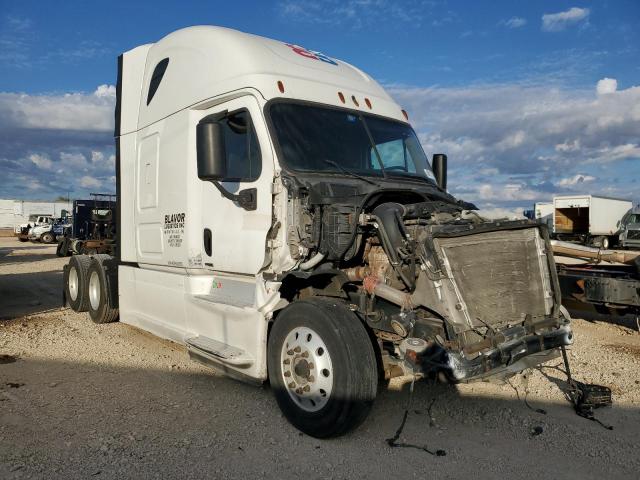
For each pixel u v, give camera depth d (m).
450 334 4.00
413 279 4.19
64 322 8.65
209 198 5.61
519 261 4.42
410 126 6.31
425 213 4.52
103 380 5.75
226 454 4.05
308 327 4.35
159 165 6.46
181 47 6.23
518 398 5.23
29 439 4.25
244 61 5.34
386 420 4.71
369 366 4.13
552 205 35.69
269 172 4.87
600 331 7.93
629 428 4.58
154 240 6.59
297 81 5.45
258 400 5.17
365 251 4.86
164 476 3.70
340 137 5.41
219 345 5.33
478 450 4.17
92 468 3.79
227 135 5.40
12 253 27.33
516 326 4.27
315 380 4.26
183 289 6.07
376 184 5.23
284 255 4.74
